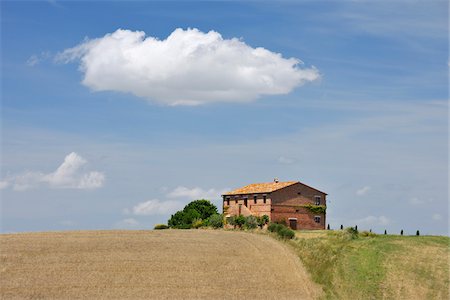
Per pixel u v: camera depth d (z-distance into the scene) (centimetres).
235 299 6544
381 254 8162
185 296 6488
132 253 7775
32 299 6088
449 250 8325
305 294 6931
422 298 6831
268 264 7812
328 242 8950
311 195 12875
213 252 8119
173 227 13300
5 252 7488
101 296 6300
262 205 12544
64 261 7244
